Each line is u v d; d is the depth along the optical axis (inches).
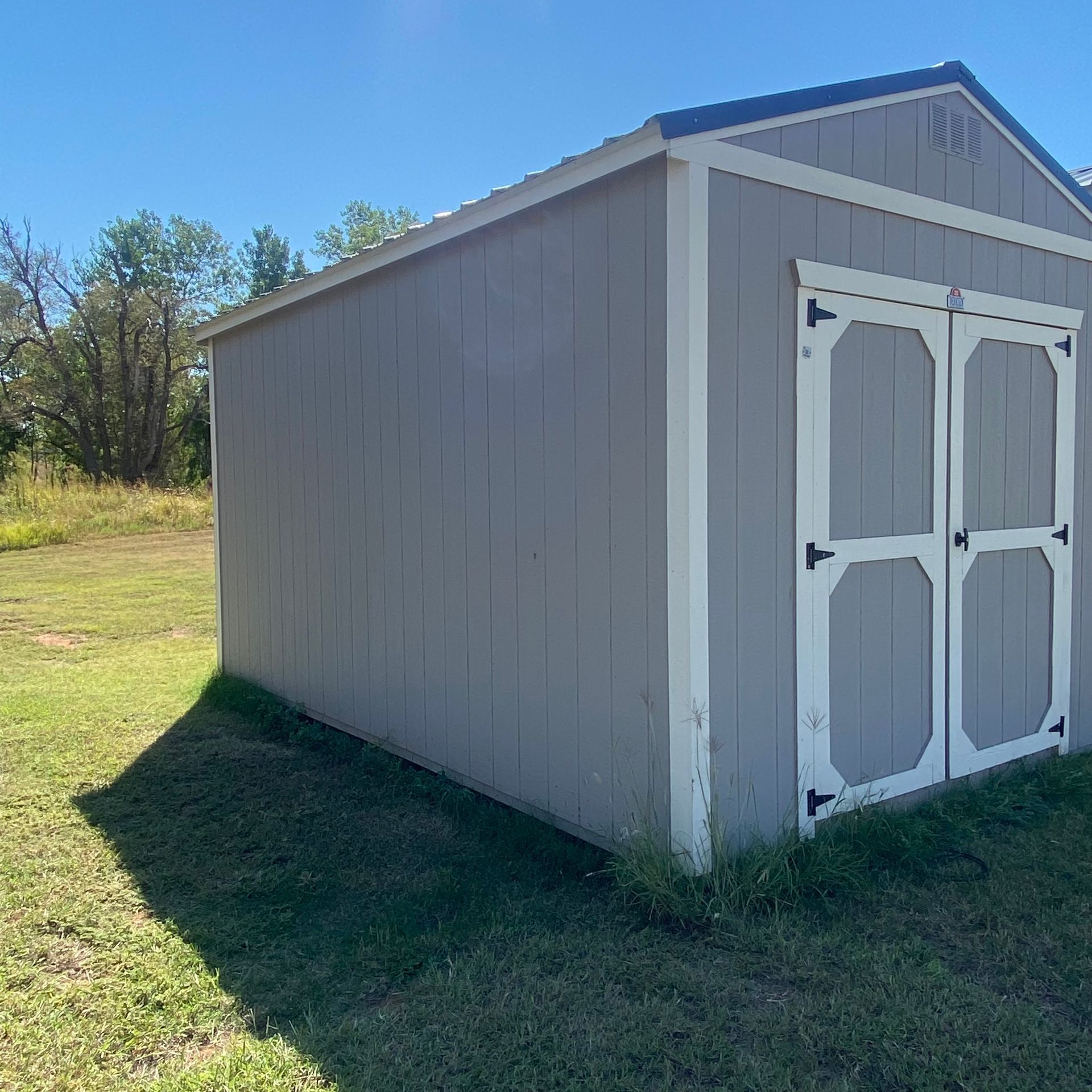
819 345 124.6
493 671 150.6
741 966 95.5
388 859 130.6
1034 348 159.8
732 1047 81.5
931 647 144.1
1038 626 163.9
